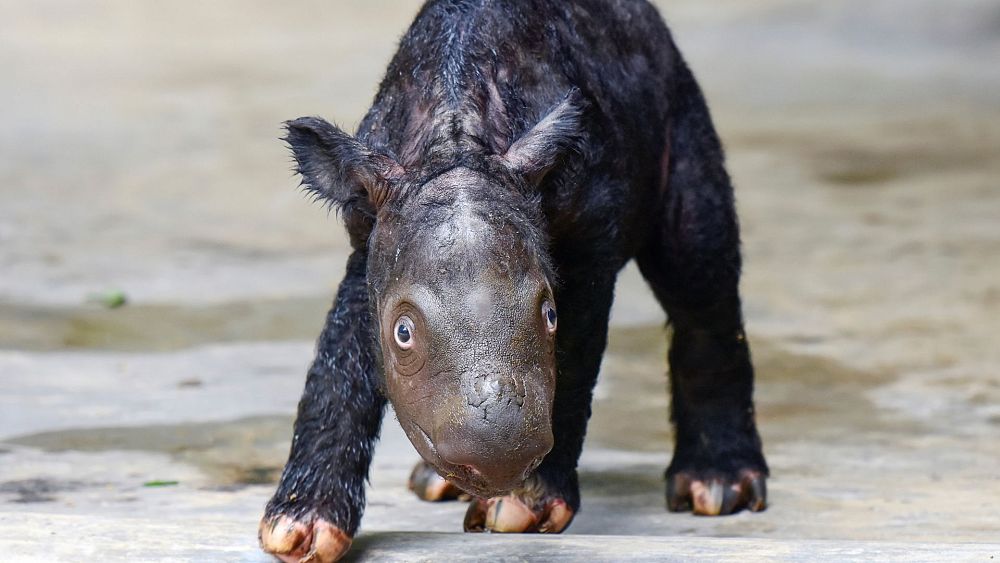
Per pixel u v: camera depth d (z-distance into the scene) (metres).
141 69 72.56
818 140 54.31
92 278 33.72
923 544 14.61
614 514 19.14
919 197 44.25
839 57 76.19
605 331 16.11
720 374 19.53
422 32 15.54
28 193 43.59
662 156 18.22
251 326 30.06
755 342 29.34
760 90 66.75
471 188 13.06
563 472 16.31
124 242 37.72
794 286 33.91
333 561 14.60
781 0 89.06
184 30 87.25
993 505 19.17
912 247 37.78
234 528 15.40
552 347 12.60
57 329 29.34
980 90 66.12
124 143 52.91
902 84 68.19
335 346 14.97
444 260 12.42
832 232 39.66
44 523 15.33
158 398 24.78
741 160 50.53
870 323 30.75
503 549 14.73
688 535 18.00
